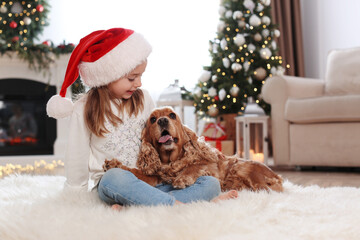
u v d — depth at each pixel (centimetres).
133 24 485
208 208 116
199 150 143
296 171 321
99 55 138
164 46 492
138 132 148
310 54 528
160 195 124
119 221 106
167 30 493
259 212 117
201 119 462
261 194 137
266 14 417
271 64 405
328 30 504
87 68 140
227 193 135
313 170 328
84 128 143
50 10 461
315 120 315
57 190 167
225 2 426
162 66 491
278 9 500
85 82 145
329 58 385
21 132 432
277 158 341
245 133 330
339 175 289
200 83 423
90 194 142
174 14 495
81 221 110
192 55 496
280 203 128
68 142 144
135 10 486
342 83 363
